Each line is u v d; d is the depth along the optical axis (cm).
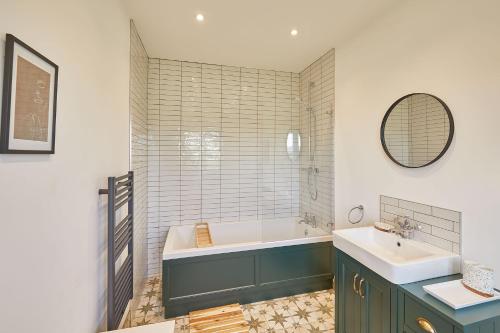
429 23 164
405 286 131
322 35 239
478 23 136
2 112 68
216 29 228
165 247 233
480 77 136
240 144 328
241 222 323
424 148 168
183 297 219
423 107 169
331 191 278
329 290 261
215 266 228
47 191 90
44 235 88
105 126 150
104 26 147
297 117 349
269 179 340
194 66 307
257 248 238
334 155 272
